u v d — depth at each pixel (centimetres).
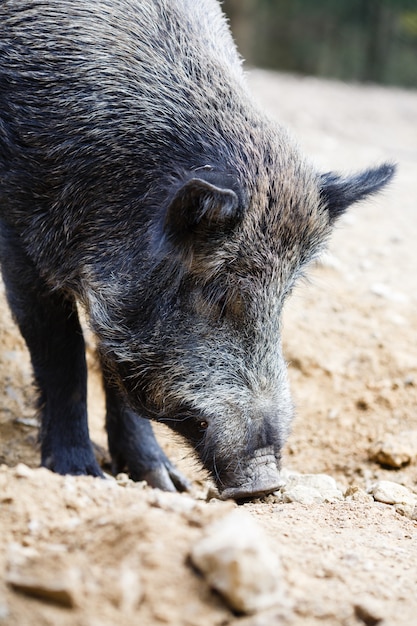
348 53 7962
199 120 1270
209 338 1214
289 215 1215
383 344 2061
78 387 1443
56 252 1320
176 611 734
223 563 746
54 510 876
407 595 846
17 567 769
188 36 1352
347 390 1945
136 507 884
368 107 4788
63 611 715
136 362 1255
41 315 1413
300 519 1100
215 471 1205
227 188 1150
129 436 1553
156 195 1237
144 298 1234
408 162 3431
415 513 1248
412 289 2306
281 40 8088
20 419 1712
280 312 1234
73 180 1281
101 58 1305
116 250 1261
